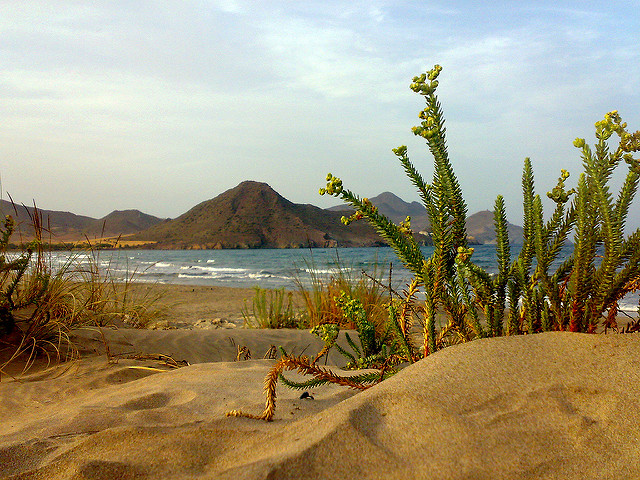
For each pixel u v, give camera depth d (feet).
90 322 15.17
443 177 5.16
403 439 3.56
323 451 3.52
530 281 5.26
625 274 4.55
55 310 13.82
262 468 3.45
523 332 5.46
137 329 16.34
